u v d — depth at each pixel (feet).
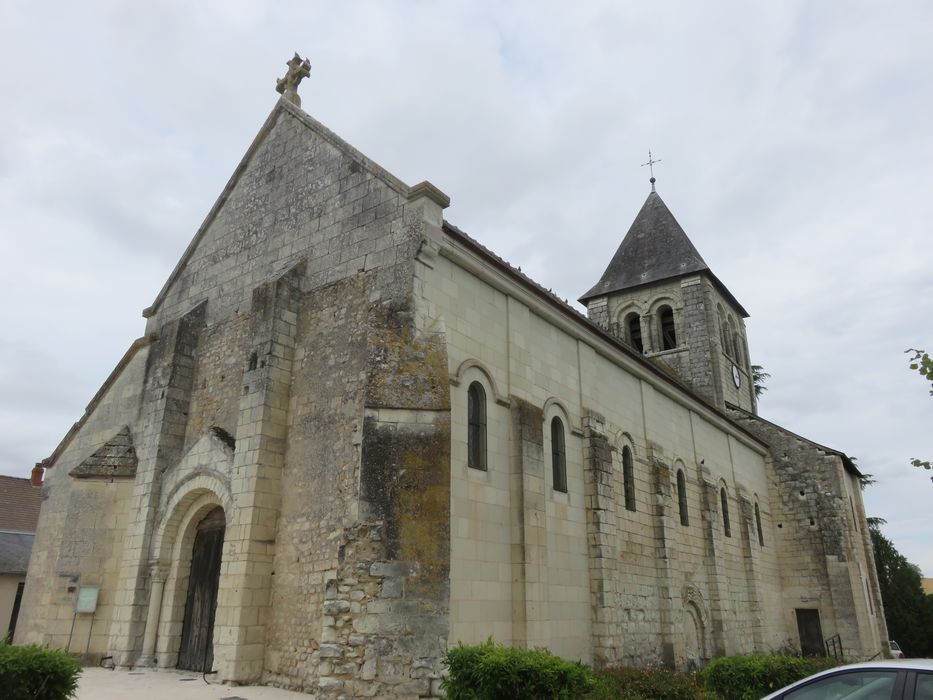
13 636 60.23
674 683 34.65
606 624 49.34
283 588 39.37
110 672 42.70
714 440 82.23
